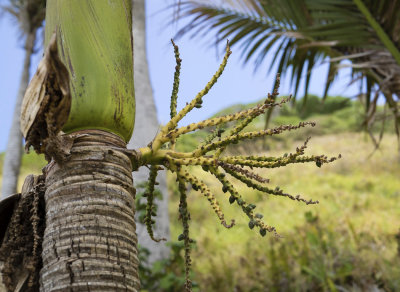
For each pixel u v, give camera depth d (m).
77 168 1.25
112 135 1.35
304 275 5.76
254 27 4.88
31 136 1.26
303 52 4.83
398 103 4.66
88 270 1.14
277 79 1.34
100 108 1.35
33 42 8.45
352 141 19.34
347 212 10.33
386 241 6.97
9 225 1.42
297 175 15.34
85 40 1.40
